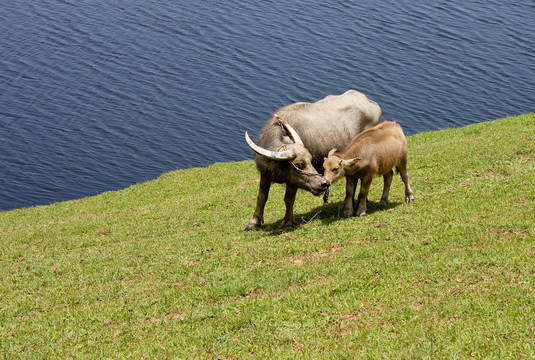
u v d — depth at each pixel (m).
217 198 20.86
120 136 46.78
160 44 62.78
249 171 25.70
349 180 14.82
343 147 15.48
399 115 47.56
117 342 10.06
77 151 44.88
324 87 52.47
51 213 23.55
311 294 10.56
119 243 16.66
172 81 54.91
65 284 13.13
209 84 54.00
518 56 59.28
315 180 14.12
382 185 18.38
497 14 71.00
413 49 60.56
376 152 14.38
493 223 12.41
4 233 20.52
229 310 10.61
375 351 8.43
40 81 55.62
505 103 49.81
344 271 11.32
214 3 74.44
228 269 12.55
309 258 12.50
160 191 24.48
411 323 9.07
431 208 14.35
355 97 16.25
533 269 10.02
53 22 69.00
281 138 14.58
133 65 58.41
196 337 9.83
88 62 59.12
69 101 52.28
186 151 44.38
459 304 9.34
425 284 10.29
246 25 67.12
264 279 11.66
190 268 13.01
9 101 51.97
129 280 12.98
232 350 9.30
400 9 72.38
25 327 11.02
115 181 40.97
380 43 62.06
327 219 15.12
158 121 48.62
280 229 15.05
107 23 68.75
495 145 21.09
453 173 18.31
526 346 7.93
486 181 16.44
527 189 14.69
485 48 61.06
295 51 60.09
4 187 40.09
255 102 50.59
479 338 8.30
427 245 11.97
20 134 47.31
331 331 9.30
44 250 17.08
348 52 59.72
